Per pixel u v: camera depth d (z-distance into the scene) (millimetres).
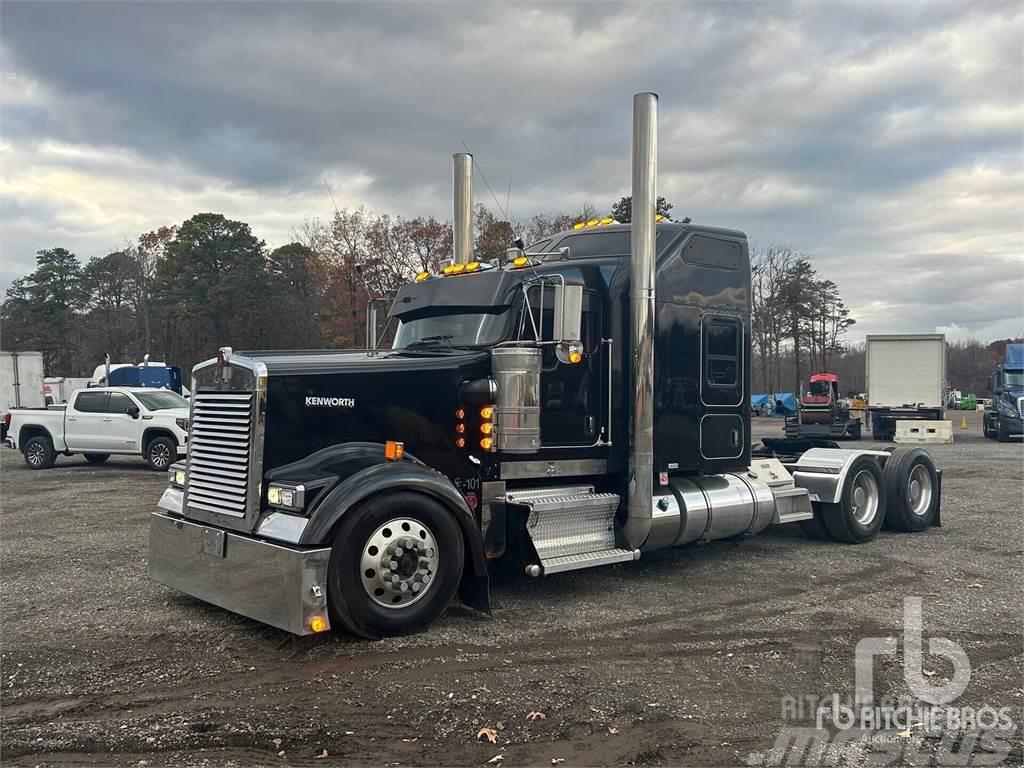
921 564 7816
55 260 70312
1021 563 7867
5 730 3945
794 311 63219
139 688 4492
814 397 29203
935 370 27391
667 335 7098
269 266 57344
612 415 6789
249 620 5785
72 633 5516
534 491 6484
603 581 7105
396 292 7844
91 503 12195
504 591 6715
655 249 6824
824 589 6816
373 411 5754
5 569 7617
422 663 4879
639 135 6684
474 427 6129
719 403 7566
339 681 4578
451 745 3771
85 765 3598
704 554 8320
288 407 5473
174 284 56281
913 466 9578
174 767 3566
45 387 32875
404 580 5312
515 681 4586
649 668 4836
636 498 6707
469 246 9641
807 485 8836
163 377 30203
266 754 3691
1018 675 4750
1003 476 15688
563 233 7836
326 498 5102
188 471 6016
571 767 3561
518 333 6348
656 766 3578
